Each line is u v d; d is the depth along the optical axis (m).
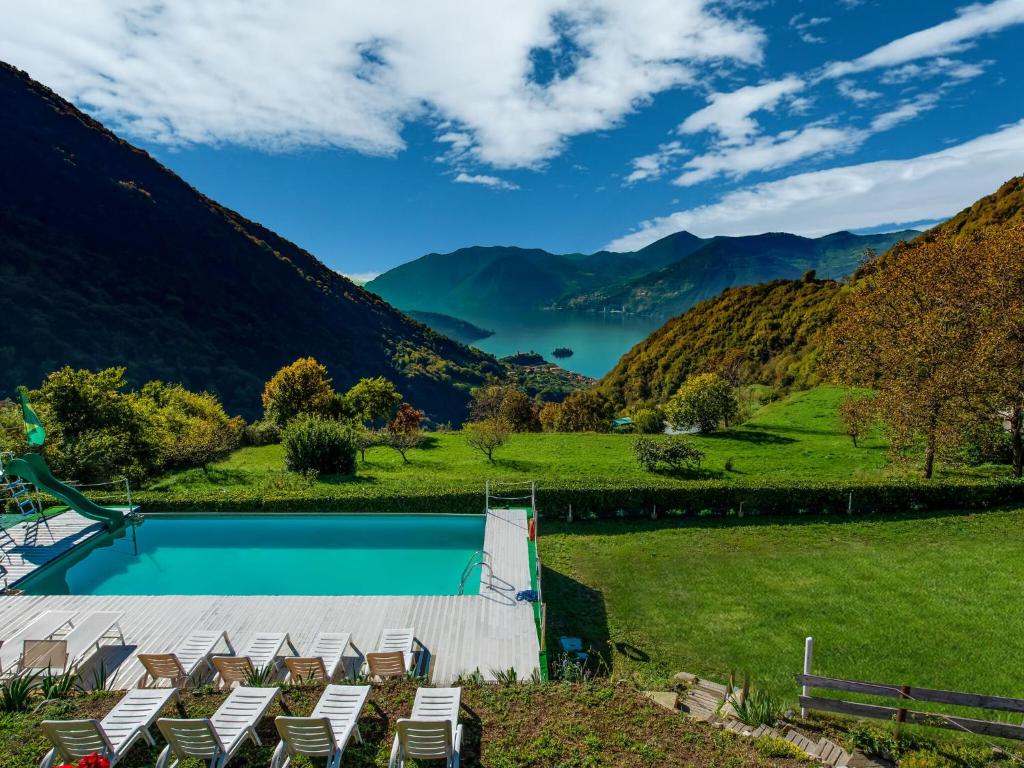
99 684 9.24
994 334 20.39
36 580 15.41
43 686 8.79
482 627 11.57
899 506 20.73
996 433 24.73
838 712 8.45
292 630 11.46
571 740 7.73
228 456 35.38
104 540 18.34
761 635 12.62
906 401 22.89
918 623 12.84
